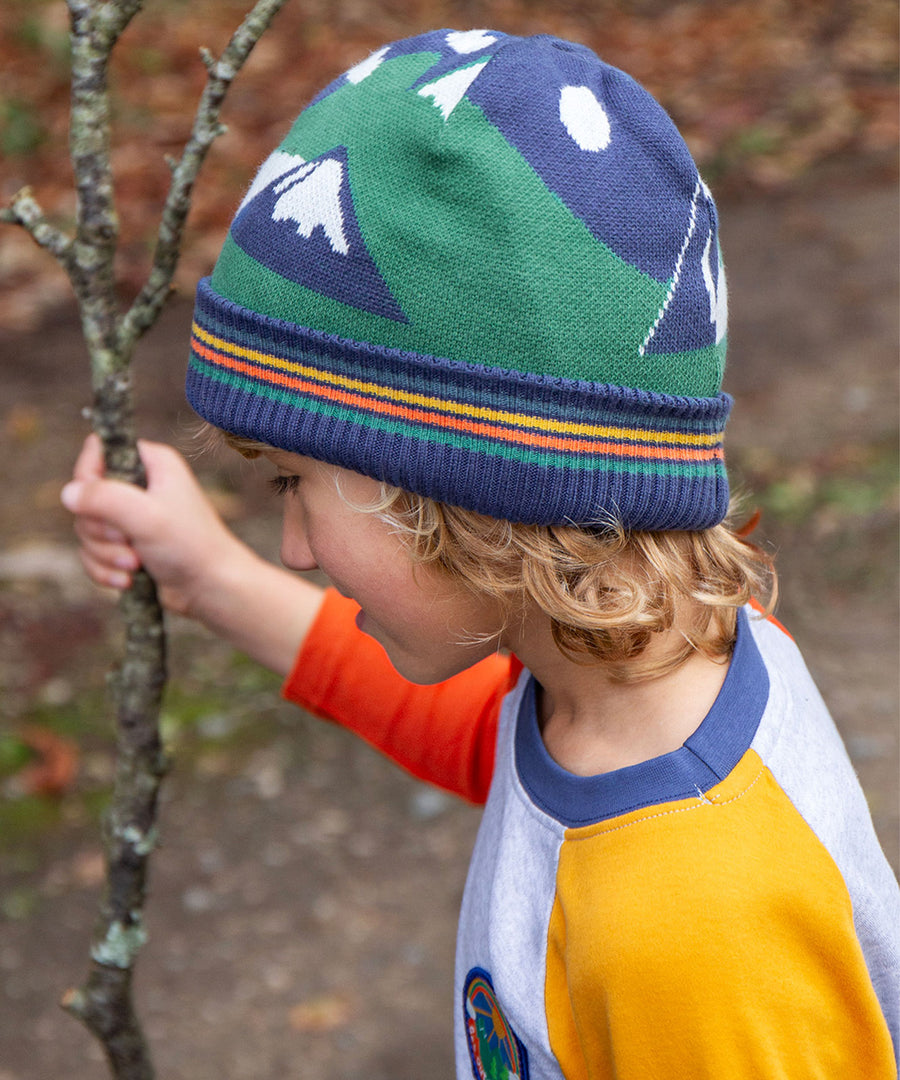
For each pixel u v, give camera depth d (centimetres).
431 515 94
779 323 525
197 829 303
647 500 93
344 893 286
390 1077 242
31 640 354
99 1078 240
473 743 133
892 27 849
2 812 302
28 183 645
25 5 772
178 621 370
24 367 504
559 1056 92
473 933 105
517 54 94
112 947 123
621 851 90
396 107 92
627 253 91
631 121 94
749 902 85
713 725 95
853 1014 87
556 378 90
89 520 125
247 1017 257
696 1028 84
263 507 411
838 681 334
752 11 887
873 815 288
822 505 402
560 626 97
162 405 470
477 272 90
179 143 677
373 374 92
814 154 695
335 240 92
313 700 137
